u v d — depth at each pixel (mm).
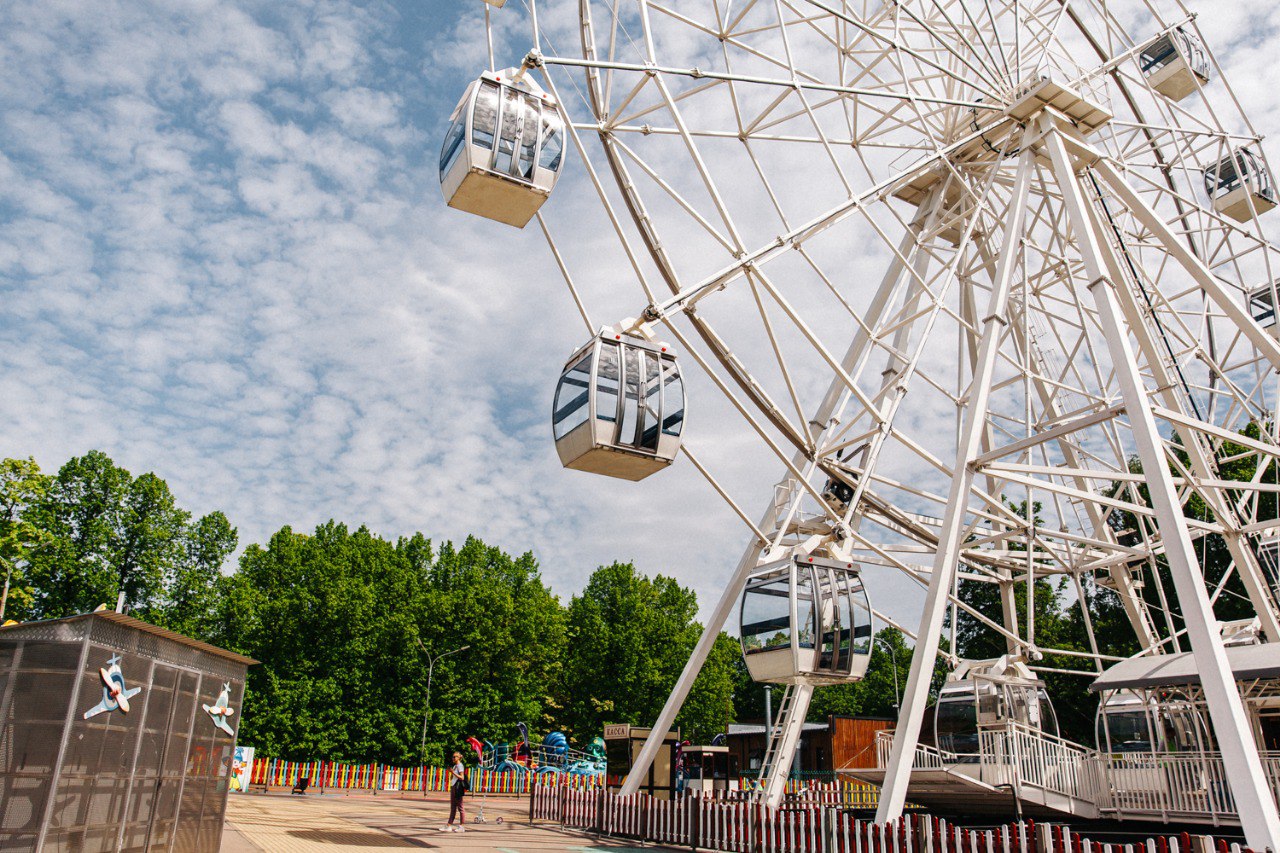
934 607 16766
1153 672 22703
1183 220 27891
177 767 11578
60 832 9234
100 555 62094
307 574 66188
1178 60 30703
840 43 25062
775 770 20000
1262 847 12539
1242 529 21609
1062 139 21953
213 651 12211
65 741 9289
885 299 24938
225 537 69750
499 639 70062
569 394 18703
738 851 17828
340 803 34031
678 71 20406
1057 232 26562
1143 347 22797
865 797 38812
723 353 21469
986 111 23984
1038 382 28281
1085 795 22812
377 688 65000
